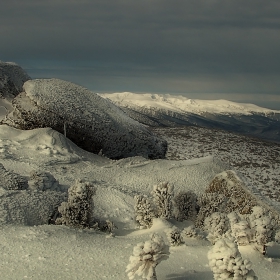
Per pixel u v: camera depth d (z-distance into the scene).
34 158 13.16
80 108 15.80
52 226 6.45
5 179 8.77
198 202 7.91
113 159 16.50
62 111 15.36
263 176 21.98
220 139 31.34
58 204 7.68
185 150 26.73
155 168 13.27
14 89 22.27
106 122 15.99
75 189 6.91
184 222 7.65
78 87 17.00
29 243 5.36
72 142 15.45
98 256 4.86
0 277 4.24
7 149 13.44
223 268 3.23
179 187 11.90
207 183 12.33
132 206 9.44
